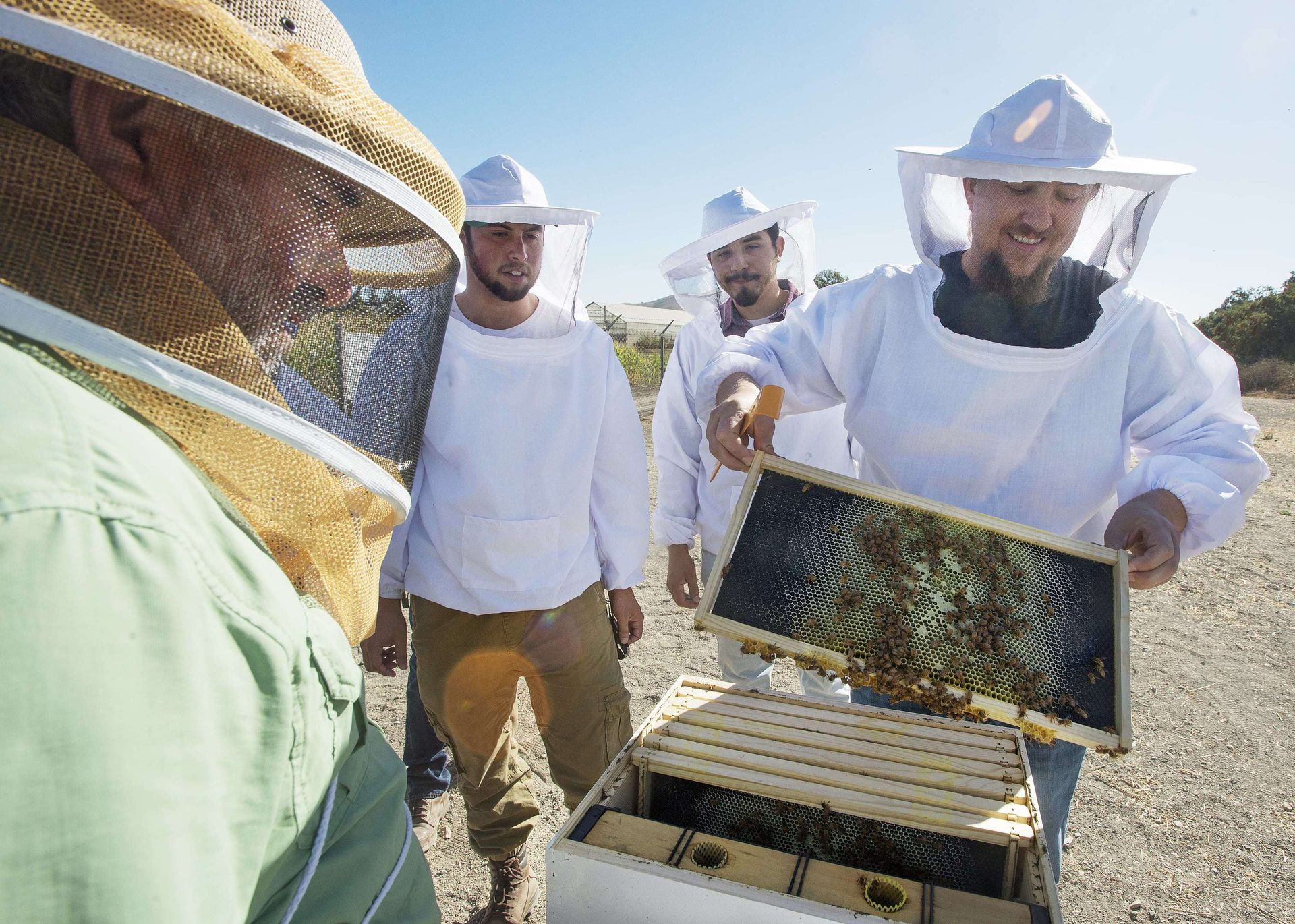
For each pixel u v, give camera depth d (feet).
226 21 1.89
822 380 6.98
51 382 1.41
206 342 1.77
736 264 10.49
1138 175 4.88
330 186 2.07
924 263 6.08
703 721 4.76
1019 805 4.00
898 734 4.69
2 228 1.53
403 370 2.61
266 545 2.05
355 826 2.41
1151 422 6.09
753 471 5.14
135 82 1.65
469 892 8.07
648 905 3.36
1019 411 5.91
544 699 7.44
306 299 2.12
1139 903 8.24
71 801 1.20
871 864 4.07
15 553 1.19
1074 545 4.77
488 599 6.95
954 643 4.40
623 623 8.09
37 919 1.18
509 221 6.48
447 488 6.93
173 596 1.40
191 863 1.39
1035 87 5.30
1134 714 12.34
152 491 1.46
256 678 1.64
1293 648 14.97
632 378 61.82
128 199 1.79
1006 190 5.36
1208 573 19.61
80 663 1.23
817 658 4.40
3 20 1.52
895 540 4.88
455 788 9.86
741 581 4.77
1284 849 9.09
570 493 7.11
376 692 11.86
